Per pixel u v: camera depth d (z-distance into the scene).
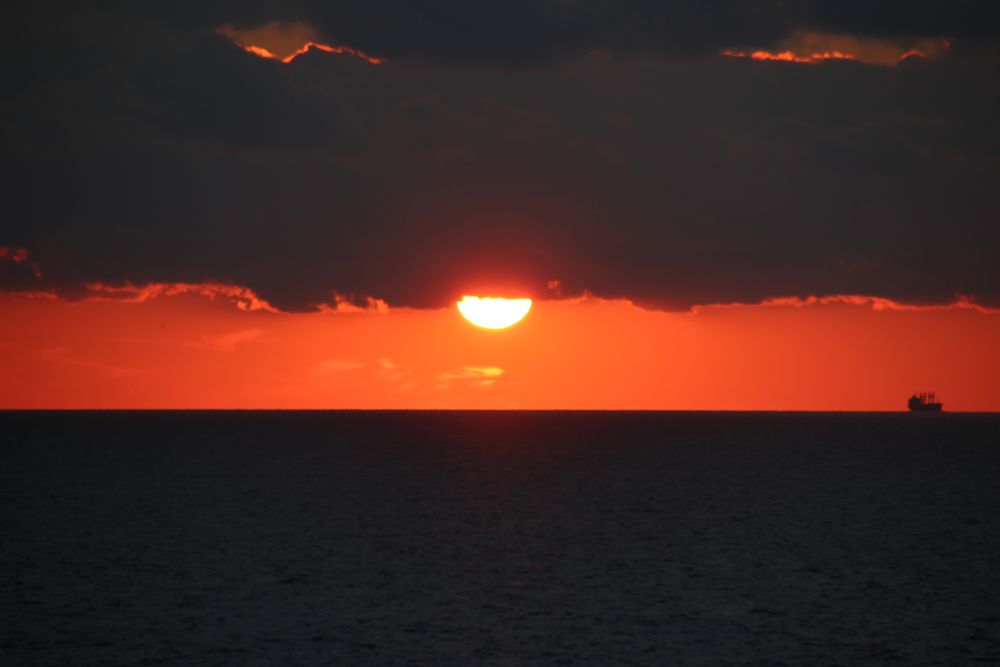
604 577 169.25
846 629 137.12
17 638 131.00
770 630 136.75
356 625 138.38
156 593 155.62
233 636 132.75
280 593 156.50
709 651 127.44
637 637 133.50
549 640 132.00
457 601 152.12
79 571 171.00
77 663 121.38
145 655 124.44
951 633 135.00
